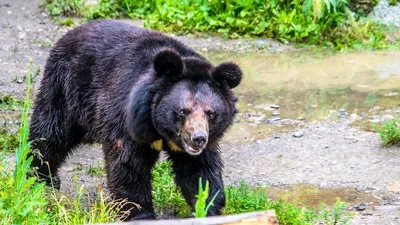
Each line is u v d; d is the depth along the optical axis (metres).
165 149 9.66
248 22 22.19
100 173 12.16
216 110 9.02
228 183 11.98
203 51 20.59
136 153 9.42
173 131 8.99
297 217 9.80
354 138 13.84
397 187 11.55
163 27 21.84
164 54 8.92
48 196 10.38
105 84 9.86
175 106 8.91
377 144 13.46
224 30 21.83
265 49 20.83
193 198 9.80
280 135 14.19
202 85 9.11
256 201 10.28
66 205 10.57
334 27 21.72
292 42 21.48
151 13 23.16
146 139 9.26
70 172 12.30
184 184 9.80
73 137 10.91
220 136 9.40
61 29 21.58
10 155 12.62
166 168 11.64
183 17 22.22
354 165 12.57
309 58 19.94
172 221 6.06
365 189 11.53
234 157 13.20
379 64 19.22
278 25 21.78
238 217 6.09
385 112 15.29
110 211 9.53
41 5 23.14
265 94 16.75
